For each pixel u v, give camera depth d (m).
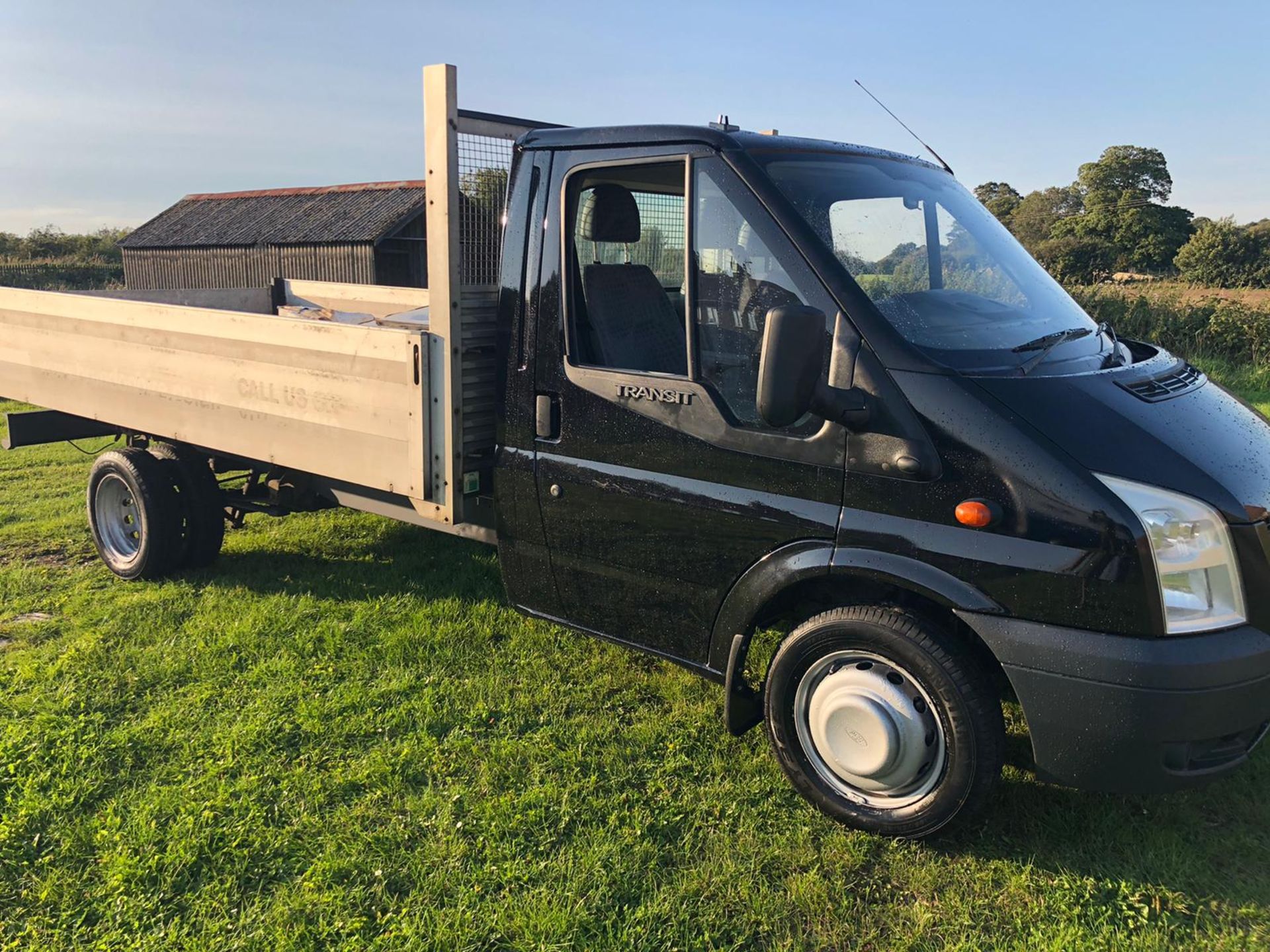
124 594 5.34
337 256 28.20
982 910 2.77
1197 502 2.65
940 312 3.17
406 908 2.76
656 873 2.92
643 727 3.83
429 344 3.77
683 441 3.35
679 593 3.48
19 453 9.96
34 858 3.00
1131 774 2.67
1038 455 2.70
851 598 3.27
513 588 4.07
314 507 5.11
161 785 3.39
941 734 2.90
